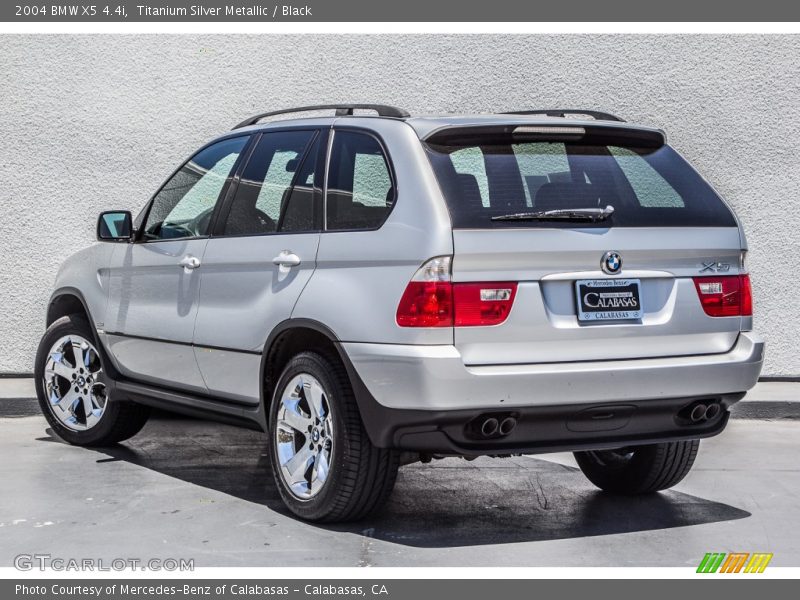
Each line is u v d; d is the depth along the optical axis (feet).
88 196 28.84
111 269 21.77
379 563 15.07
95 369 22.85
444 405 14.80
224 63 28.76
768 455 22.88
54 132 28.68
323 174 17.13
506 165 15.89
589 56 28.84
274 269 17.37
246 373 17.98
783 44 28.73
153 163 28.84
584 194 16.06
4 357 28.94
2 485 19.60
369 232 15.84
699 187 17.08
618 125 16.79
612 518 17.66
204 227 19.42
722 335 16.81
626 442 16.21
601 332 15.67
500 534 16.62
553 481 20.40
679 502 18.80
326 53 28.78
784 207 28.99
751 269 29.09
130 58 28.66
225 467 21.38
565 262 15.52
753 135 28.91
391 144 16.12
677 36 28.78
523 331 15.19
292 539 16.20
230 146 19.67
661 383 15.97
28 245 28.81
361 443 16.03
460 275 14.98
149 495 18.93
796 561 15.37
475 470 21.38
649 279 16.20
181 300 19.53
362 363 15.48
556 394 15.24
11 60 28.55
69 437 23.25
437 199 15.23
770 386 28.63
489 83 28.81
